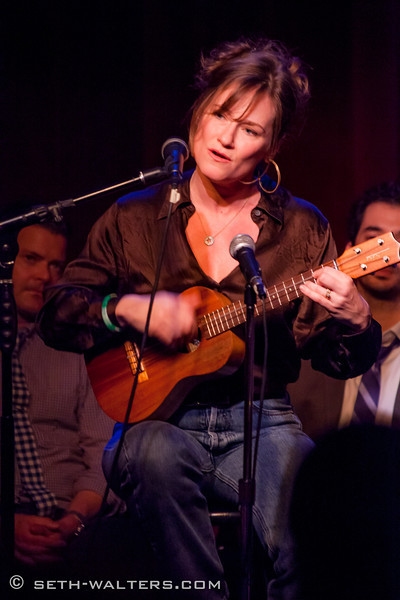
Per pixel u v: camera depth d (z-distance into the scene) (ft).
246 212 17.66
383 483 18.52
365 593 16.31
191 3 27.76
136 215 18.06
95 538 20.30
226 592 15.88
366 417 23.65
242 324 16.98
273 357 17.12
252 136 16.66
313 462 16.71
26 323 25.75
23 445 24.40
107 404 17.43
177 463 15.76
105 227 18.33
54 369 25.07
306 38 27.71
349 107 27.91
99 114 28.50
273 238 17.39
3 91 28.35
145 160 28.32
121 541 20.20
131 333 17.20
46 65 28.43
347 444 23.45
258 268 14.34
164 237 15.83
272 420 16.98
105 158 28.58
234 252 14.66
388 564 16.81
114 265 18.17
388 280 24.16
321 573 16.16
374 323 16.51
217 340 16.81
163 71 28.07
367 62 27.63
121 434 16.11
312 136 28.22
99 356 17.75
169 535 15.55
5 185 28.55
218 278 17.38
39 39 28.32
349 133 28.04
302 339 17.11
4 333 17.20
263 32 27.61
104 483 24.26
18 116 28.55
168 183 18.24
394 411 23.47
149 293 17.70
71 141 28.66
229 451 16.93
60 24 28.27
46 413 24.84
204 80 17.42
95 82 28.43
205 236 17.63
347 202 28.17
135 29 28.17
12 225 16.38
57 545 23.09
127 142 28.45
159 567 15.74
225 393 17.02
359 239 25.44
